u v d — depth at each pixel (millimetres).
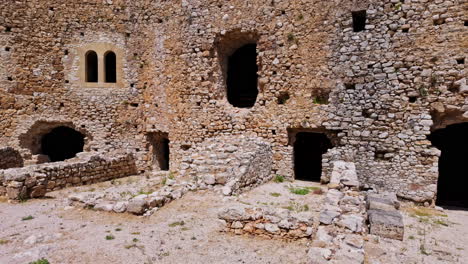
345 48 10883
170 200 7875
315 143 16219
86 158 11586
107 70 16266
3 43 13930
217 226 6242
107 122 14734
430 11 9570
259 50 12523
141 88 14938
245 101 17547
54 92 14422
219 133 13398
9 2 13914
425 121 9680
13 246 5328
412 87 9859
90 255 4980
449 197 12203
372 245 5645
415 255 5570
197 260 4883
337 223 5383
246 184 9523
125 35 14828
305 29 11594
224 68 14188
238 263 4789
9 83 14055
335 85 11102
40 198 8656
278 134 12203
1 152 12000
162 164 16000
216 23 13195
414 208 9289
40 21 14227
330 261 4203
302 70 11703
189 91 13820
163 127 14523
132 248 5250
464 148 13945
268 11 12227
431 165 9586
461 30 9180
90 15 14586
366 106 10578
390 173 10188
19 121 14219
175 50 14016
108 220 6625
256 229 5691
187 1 13672
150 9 14516
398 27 10008
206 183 8914
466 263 5395
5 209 7480
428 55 9609
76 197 7559
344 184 7789
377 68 10367
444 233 6898
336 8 11008
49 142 17453
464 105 9172
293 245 5352
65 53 14477
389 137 10219
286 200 8656
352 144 10828
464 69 9148
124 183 11492
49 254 4992
